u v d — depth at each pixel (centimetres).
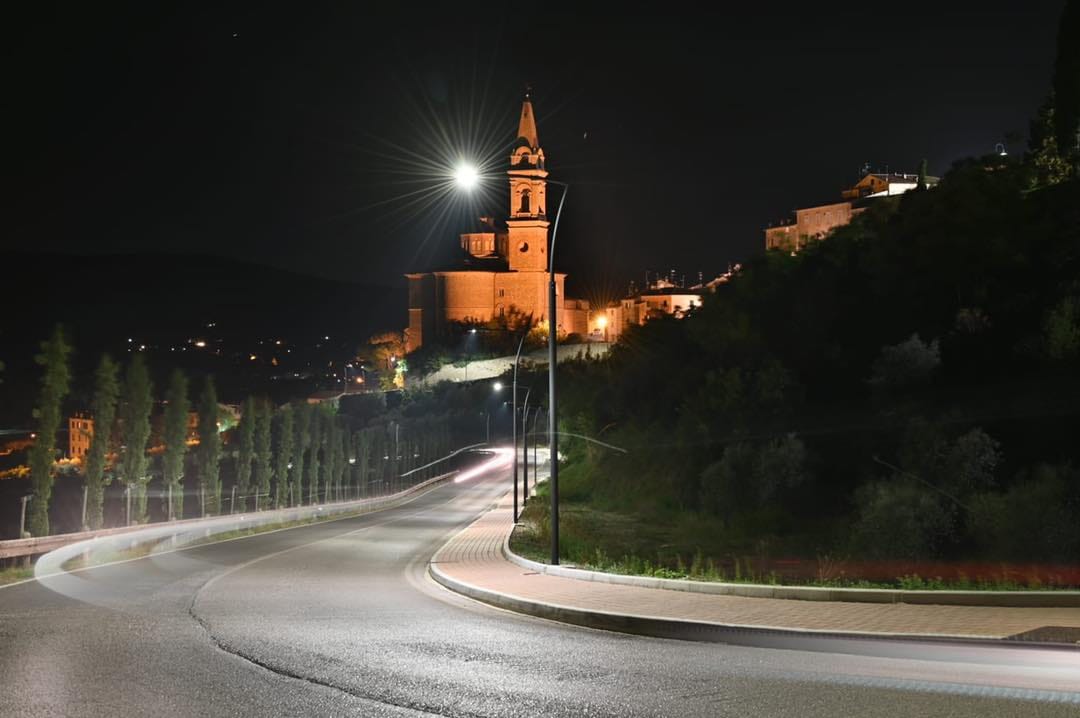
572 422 8069
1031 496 3438
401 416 16125
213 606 1723
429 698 907
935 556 3597
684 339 7219
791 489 4603
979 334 4609
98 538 3180
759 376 5384
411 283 19950
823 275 5959
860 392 5009
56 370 3600
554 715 838
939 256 5112
